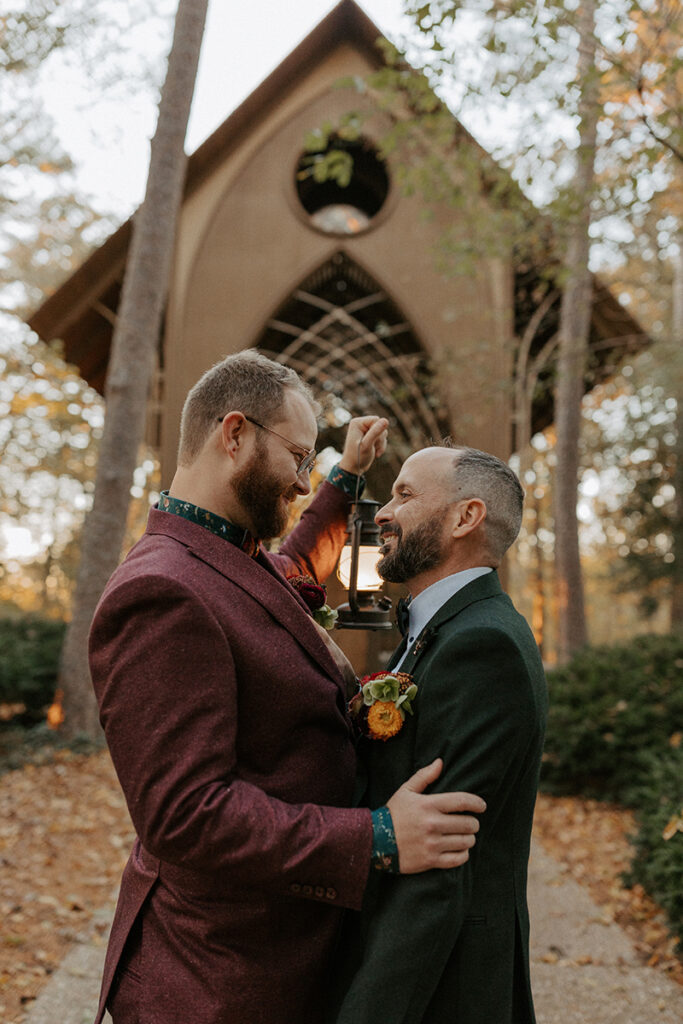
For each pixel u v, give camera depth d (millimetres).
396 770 1580
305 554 2299
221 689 1397
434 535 1719
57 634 9031
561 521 9695
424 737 1526
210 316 8570
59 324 9102
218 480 1637
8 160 7820
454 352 8461
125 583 1427
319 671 1643
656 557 14375
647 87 3973
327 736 1610
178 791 1329
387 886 1439
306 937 1530
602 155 5270
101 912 3979
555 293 9492
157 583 1410
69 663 7211
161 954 1511
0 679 7844
